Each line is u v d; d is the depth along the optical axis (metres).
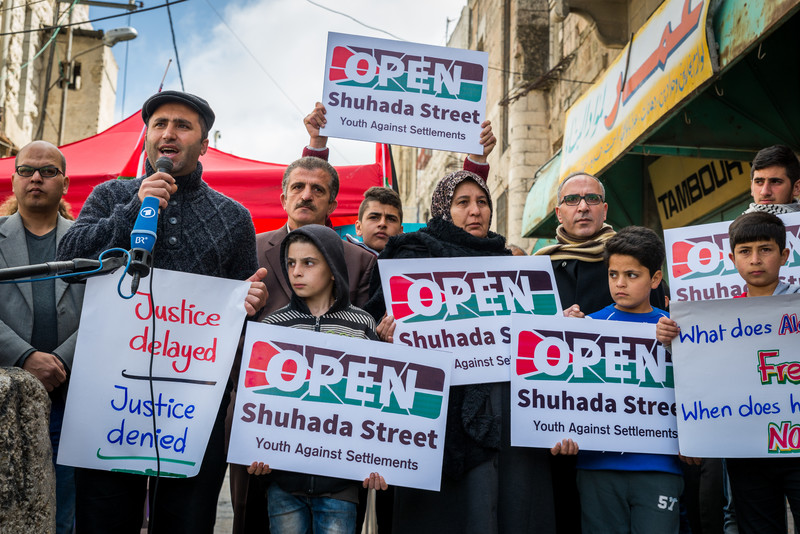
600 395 4.15
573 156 10.21
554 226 12.04
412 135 4.98
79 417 3.64
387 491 4.75
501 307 4.29
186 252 3.94
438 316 4.26
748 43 6.36
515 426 4.08
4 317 4.13
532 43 18.47
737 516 4.15
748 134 8.42
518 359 4.16
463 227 4.54
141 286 3.79
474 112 5.02
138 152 8.15
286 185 5.15
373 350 3.95
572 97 16.16
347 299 4.15
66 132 24.14
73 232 3.80
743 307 4.06
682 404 4.04
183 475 3.67
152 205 3.43
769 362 4.00
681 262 4.86
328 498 3.84
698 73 7.00
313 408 3.87
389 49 5.02
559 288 4.94
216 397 3.78
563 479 4.59
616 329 4.23
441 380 3.97
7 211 5.05
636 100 8.31
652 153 8.58
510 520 4.04
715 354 4.05
